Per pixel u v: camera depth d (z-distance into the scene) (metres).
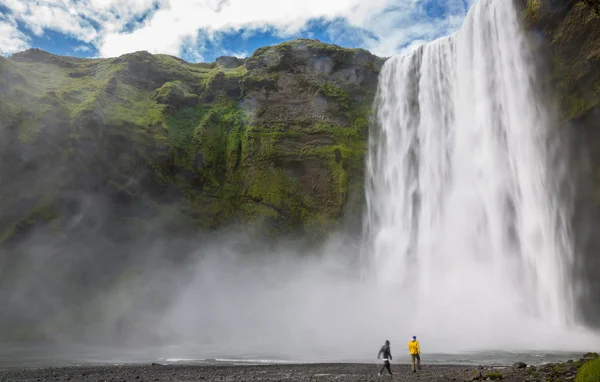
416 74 49.03
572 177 36.06
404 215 46.66
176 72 54.28
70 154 39.75
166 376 17.97
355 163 49.00
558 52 34.94
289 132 49.38
